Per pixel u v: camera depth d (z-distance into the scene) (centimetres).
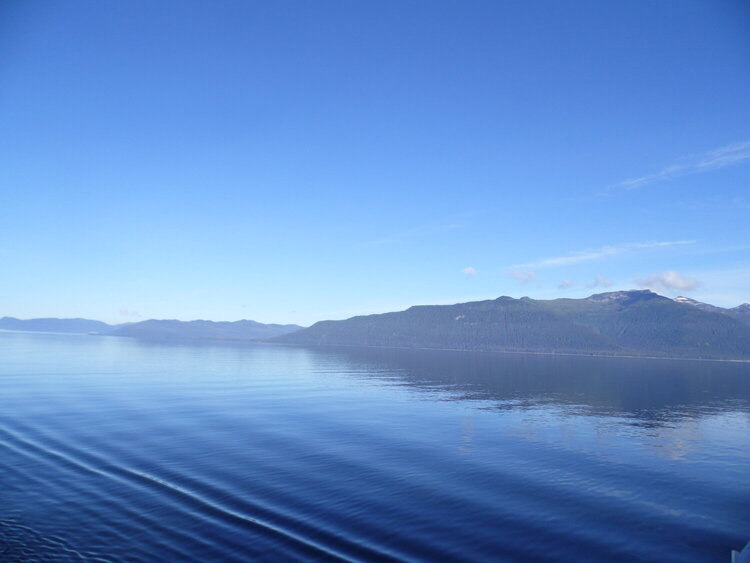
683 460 3050
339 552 1608
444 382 8275
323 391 6400
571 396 6550
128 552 1541
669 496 2323
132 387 6016
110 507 1925
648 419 4684
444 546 1694
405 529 1827
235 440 3225
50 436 3130
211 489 2192
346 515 1942
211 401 5044
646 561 1636
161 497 2062
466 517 1967
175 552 1552
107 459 2644
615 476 2636
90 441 3041
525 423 4212
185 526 1762
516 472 2650
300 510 1975
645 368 14938
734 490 2441
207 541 1645
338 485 2319
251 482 2322
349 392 6366
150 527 1744
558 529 1881
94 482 2234
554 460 2942
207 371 9119
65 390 5441
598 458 3027
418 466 2714
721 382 10044
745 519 2039
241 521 1833
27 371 7588
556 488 2389
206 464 2614
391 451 3053
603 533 1858
